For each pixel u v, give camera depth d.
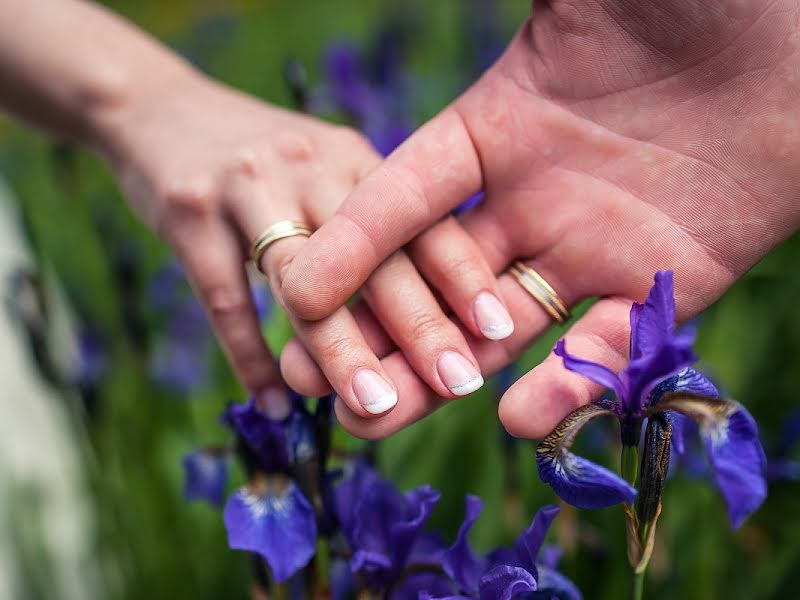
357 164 0.47
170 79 0.51
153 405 0.57
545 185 0.43
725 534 0.52
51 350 0.52
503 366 0.44
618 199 0.43
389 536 0.41
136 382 0.55
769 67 0.40
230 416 0.43
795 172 0.41
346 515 0.42
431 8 1.06
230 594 0.52
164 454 0.56
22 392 0.59
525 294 0.44
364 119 0.71
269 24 1.30
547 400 0.40
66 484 0.59
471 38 0.90
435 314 0.42
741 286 0.59
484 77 0.44
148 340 0.56
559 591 0.41
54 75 0.51
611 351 0.42
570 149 0.43
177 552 0.52
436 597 0.40
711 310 0.57
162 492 0.52
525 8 1.11
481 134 0.43
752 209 0.42
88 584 0.58
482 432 0.53
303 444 0.42
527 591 0.39
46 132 0.54
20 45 0.51
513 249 0.44
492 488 0.51
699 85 0.41
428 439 0.52
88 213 0.64
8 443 0.58
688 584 0.50
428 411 0.43
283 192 0.45
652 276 0.43
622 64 0.42
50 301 0.54
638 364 0.37
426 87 0.88
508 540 0.49
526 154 0.43
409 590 0.41
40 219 0.77
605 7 0.41
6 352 0.59
